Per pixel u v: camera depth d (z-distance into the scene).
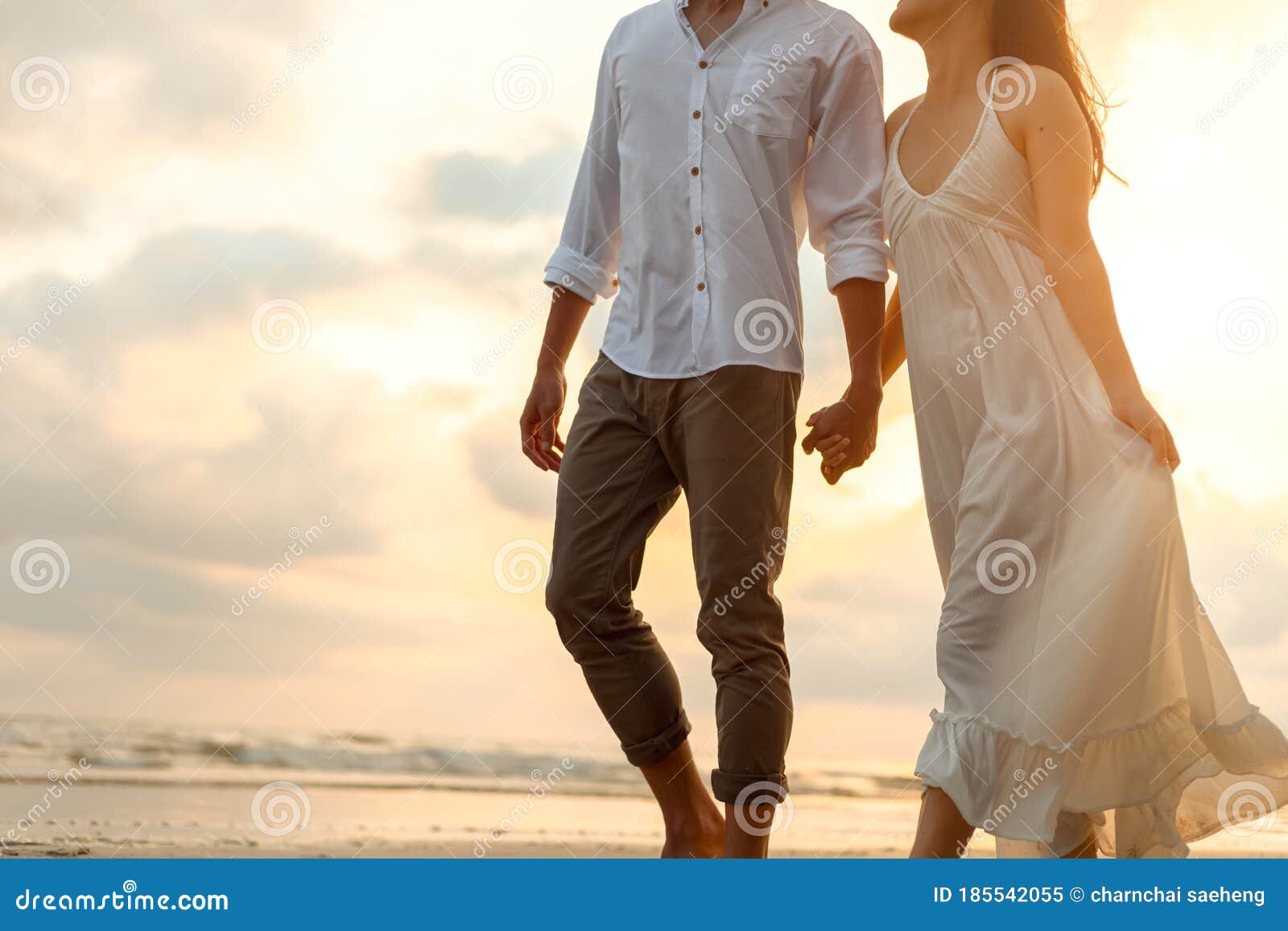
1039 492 5.20
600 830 11.44
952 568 5.39
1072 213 5.42
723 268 5.80
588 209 6.51
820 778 12.50
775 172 5.95
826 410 6.02
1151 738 5.06
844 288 5.95
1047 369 5.33
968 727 5.08
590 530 6.01
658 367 5.88
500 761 14.00
